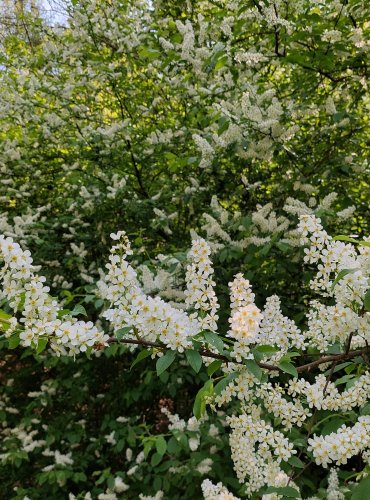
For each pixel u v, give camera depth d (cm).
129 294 142
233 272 366
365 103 455
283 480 162
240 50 392
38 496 393
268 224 326
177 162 389
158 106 541
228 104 358
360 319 150
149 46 496
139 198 498
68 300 229
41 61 570
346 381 174
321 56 359
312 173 384
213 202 369
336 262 153
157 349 146
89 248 487
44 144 543
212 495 173
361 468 238
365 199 402
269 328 164
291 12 388
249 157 353
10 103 543
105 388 468
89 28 555
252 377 149
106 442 413
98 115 564
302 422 169
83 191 455
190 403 437
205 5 500
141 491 352
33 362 534
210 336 136
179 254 318
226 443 308
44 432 463
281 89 455
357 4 366
